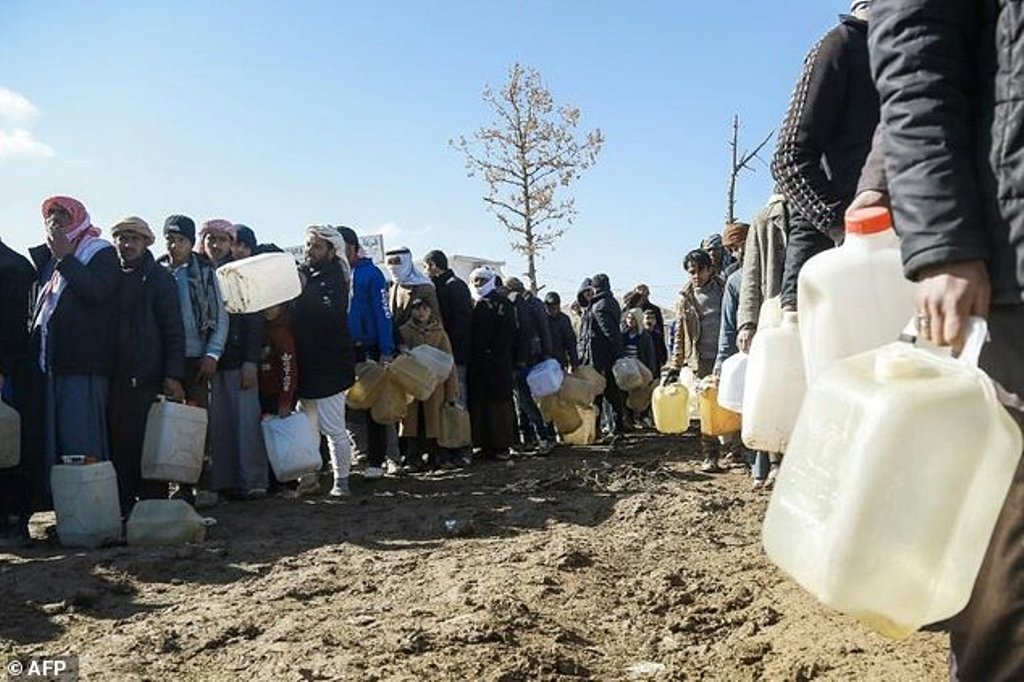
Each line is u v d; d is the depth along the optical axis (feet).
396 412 27.53
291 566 16.83
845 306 7.48
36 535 21.38
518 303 35.29
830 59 11.12
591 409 36.68
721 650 11.84
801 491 6.03
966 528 5.50
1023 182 5.39
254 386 24.85
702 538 18.03
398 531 19.93
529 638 12.25
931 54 5.75
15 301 20.07
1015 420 5.69
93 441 20.42
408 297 30.45
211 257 26.21
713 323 28.35
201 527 19.38
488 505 22.75
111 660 11.93
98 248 20.62
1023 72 5.46
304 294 25.08
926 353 5.73
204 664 11.80
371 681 10.64
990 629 5.90
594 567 15.94
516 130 84.23
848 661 10.71
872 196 7.63
